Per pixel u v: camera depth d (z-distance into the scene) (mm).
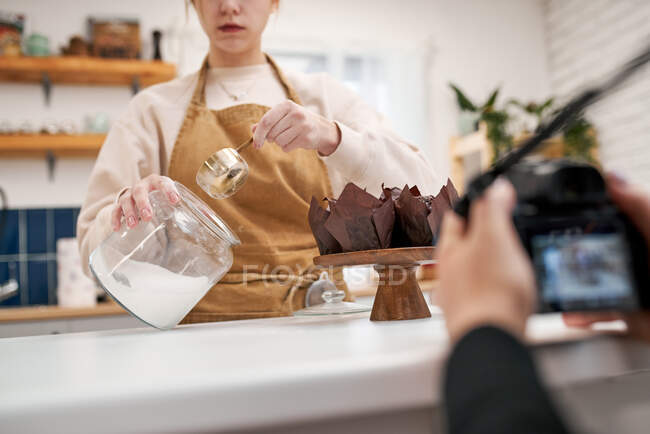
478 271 314
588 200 419
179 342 616
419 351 405
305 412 346
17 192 3100
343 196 771
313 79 1313
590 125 3361
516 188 420
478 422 235
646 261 415
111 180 1100
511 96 4012
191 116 1224
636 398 404
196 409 333
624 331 450
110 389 334
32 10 3213
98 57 3100
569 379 389
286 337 596
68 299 2484
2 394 345
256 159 1190
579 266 411
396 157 1033
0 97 3113
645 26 3309
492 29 4035
